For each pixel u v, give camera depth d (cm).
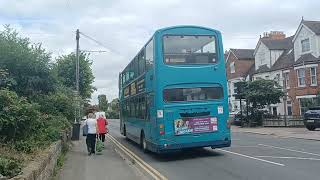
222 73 1670
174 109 1609
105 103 9350
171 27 1645
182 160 1623
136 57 2086
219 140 1647
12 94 1146
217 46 1680
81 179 1218
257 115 4309
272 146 2019
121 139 2908
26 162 899
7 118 1085
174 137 1606
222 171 1295
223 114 1659
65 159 1669
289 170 1239
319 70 4291
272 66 5147
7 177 709
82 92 4384
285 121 4025
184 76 1627
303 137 2573
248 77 5612
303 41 4575
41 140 1299
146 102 1816
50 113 1962
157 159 1688
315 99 4100
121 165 1527
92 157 1791
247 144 2175
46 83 1945
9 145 1048
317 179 1077
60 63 4328
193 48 1650
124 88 2711
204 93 1647
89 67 4438
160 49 1619
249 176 1169
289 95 4706
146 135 1847
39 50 1903
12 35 1870
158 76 1609
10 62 1784
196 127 1627
